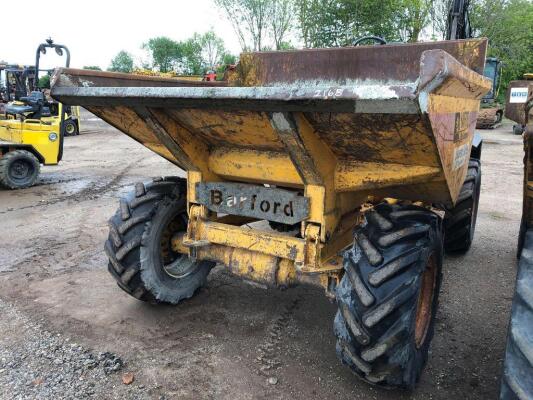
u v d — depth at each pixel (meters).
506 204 6.88
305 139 2.22
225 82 4.34
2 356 2.85
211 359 2.85
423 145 2.04
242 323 3.29
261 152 2.75
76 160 11.51
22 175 8.00
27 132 8.00
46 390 2.55
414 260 2.24
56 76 2.61
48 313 3.40
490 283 4.04
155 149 3.15
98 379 2.65
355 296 2.26
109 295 3.71
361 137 2.16
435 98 1.84
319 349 2.97
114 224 3.13
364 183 2.46
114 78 3.03
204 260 3.24
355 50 4.04
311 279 2.74
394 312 2.20
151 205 3.17
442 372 2.76
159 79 3.50
